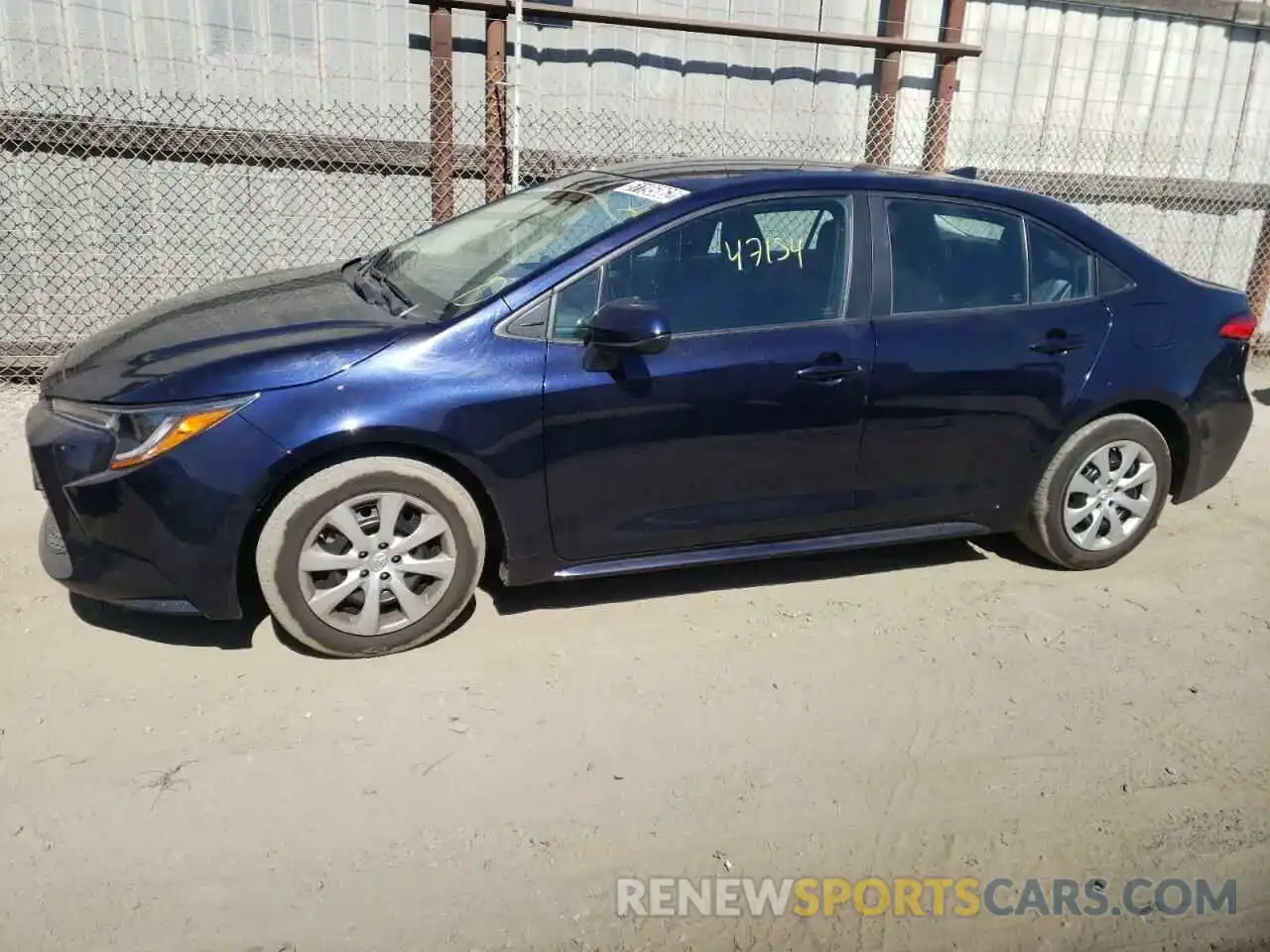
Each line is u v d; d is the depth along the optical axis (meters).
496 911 2.63
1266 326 9.52
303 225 7.13
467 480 3.62
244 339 3.51
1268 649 4.09
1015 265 4.23
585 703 3.46
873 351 3.93
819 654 3.84
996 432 4.19
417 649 3.70
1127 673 3.85
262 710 3.33
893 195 4.07
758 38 7.59
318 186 7.09
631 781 3.11
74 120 6.47
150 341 3.61
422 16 7.02
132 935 2.50
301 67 6.89
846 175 4.07
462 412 3.45
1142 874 2.89
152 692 3.39
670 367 3.67
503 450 3.52
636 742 3.29
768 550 4.04
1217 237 9.28
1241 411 4.68
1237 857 2.97
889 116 8.02
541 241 3.93
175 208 6.84
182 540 3.31
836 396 3.89
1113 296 4.38
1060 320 4.24
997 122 8.52
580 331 3.63
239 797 2.95
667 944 2.57
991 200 4.22
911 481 4.14
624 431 3.66
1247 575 4.73
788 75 7.87
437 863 2.77
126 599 3.44
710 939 2.59
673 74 7.62
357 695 3.43
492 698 3.46
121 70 6.54
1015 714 3.56
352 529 3.46
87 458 3.32
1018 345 4.14
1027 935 2.66
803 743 3.34
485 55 7.22
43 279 6.67
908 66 8.16
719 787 3.11
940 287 4.10
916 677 3.74
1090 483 4.46
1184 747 3.44
